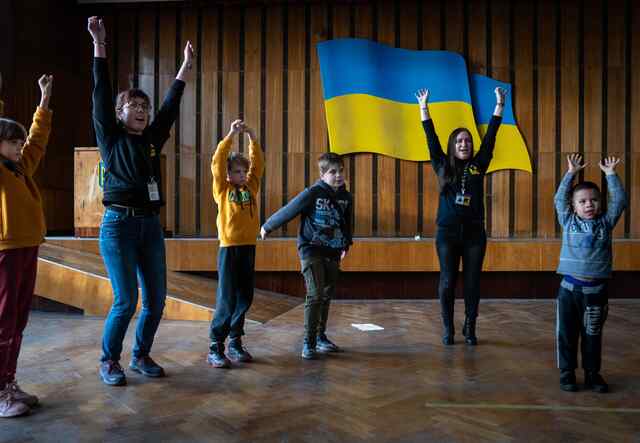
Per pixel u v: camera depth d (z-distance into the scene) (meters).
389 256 6.03
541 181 6.70
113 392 2.51
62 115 7.06
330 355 3.28
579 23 6.71
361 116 6.82
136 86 7.21
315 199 3.17
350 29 6.95
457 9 6.84
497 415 2.22
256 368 2.96
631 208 6.57
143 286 2.71
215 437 1.99
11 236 2.21
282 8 7.03
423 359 3.17
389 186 6.83
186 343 3.61
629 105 6.65
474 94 6.79
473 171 3.52
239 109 7.08
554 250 5.96
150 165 2.63
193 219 7.09
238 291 3.10
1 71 6.06
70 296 4.81
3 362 2.22
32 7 6.49
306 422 2.14
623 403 2.37
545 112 6.72
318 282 3.17
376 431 2.05
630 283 6.00
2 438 1.96
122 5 7.17
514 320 4.57
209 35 7.11
